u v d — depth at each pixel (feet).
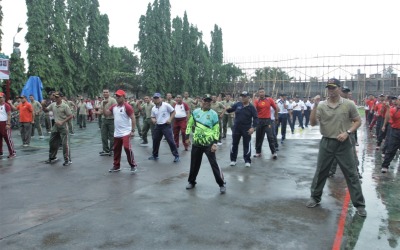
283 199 19.30
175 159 30.55
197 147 20.89
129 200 18.99
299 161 31.01
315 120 18.19
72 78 100.78
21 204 18.25
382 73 131.23
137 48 135.64
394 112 26.05
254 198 19.45
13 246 13.16
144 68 131.85
